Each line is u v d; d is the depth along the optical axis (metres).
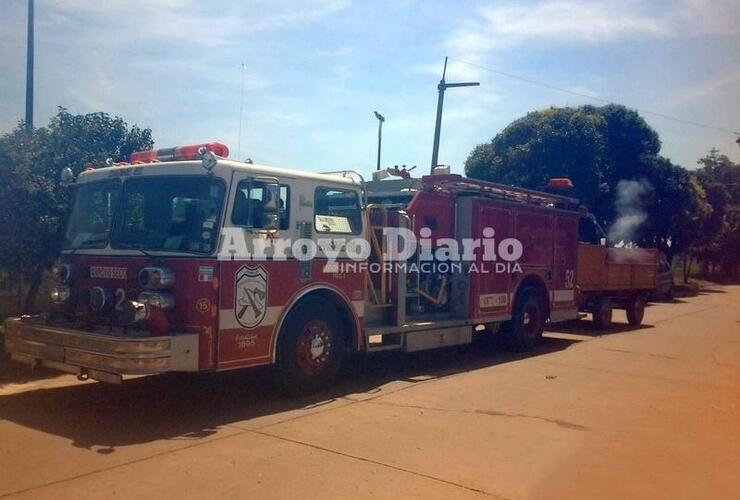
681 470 5.97
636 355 12.57
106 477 5.45
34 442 6.35
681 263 58.34
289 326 8.12
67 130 12.11
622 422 7.54
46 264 11.17
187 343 6.92
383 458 6.04
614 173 29.95
